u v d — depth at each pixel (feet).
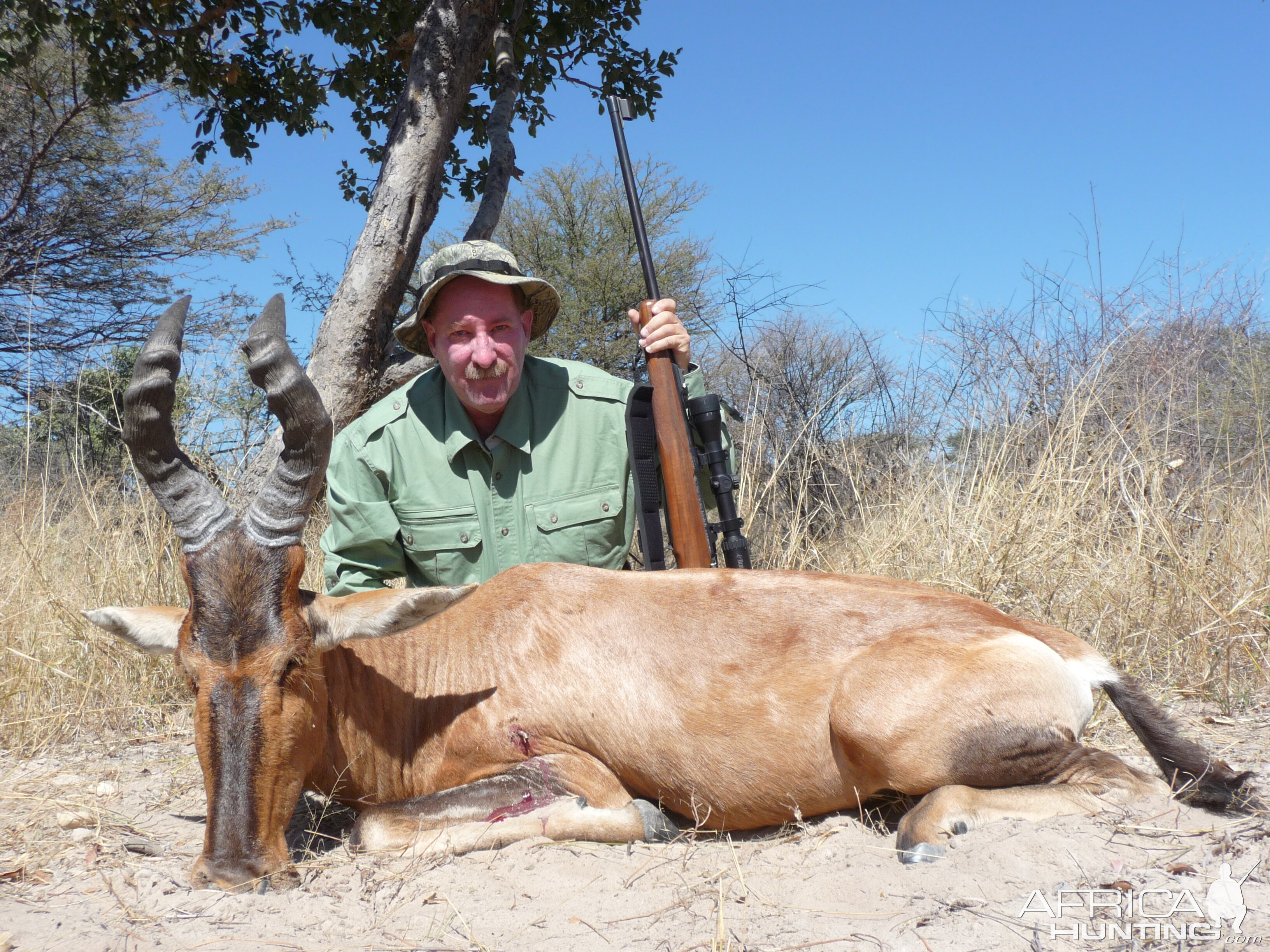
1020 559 8.11
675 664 5.25
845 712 4.93
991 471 9.16
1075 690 4.96
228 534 4.80
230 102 15.39
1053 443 9.29
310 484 4.83
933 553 8.70
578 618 5.47
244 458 10.38
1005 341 11.26
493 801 5.21
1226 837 4.51
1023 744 4.78
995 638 4.98
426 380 6.84
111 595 8.38
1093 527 8.55
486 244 6.61
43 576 8.59
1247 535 8.27
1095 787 4.79
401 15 14.46
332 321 11.30
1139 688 5.08
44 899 4.62
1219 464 10.25
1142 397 9.62
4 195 24.52
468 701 5.42
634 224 7.08
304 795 6.05
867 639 5.14
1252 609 7.39
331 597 5.03
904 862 4.58
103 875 4.85
